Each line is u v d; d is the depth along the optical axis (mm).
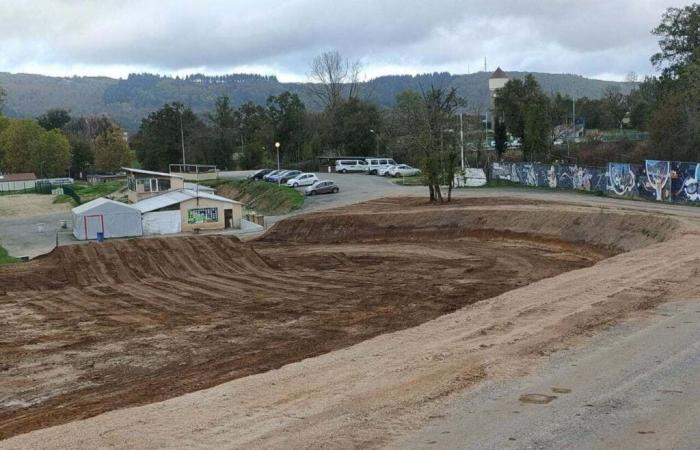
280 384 10312
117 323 22031
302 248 41188
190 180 91938
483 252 34625
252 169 111375
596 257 31422
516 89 85375
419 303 22516
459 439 7469
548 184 60375
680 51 70750
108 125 187000
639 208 38031
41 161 132500
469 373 9859
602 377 9344
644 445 7094
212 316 22516
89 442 8188
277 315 22141
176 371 16172
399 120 106625
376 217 45281
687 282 16062
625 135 89875
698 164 40312
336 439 7637
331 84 125188
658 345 10742
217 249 34125
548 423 7801
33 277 30062
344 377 10367
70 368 17016
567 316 13094
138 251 33469
